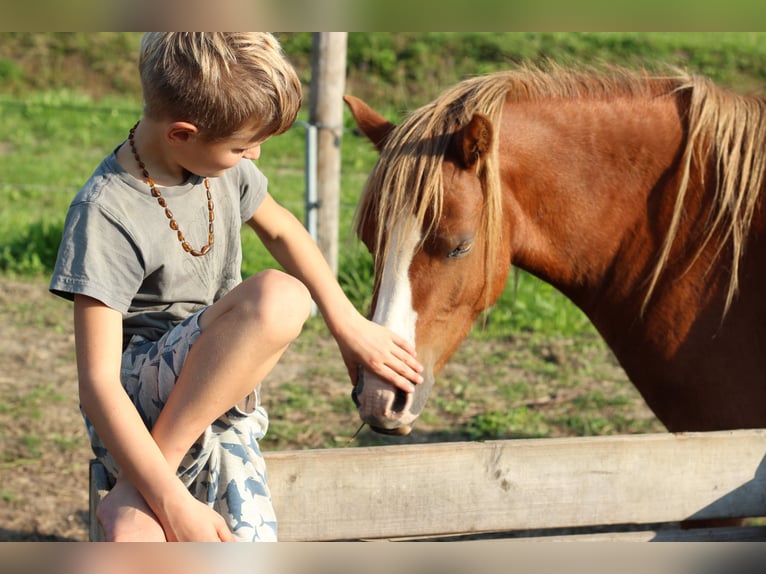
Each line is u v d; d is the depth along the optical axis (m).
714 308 2.45
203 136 1.58
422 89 11.76
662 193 2.46
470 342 5.11
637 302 2.54
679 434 2.05
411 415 2.21
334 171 5.47
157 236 1.66
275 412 4.17
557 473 2.00
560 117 2.48
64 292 1.60
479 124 2.18
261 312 1.52
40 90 11.97
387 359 2.02
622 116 2.48
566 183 2.47
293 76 1.65
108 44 12.80
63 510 3.35
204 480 1.73
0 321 5.27
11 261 6.15
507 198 2.43
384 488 1.92
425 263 2.25
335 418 4.12
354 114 2.56
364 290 5.51
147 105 1.62
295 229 2.03
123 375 1.75
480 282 2.35
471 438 3.93
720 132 2.40
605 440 2.01
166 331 1.78
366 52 12.15
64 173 8.75
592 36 12.76
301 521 1.89
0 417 4.07
